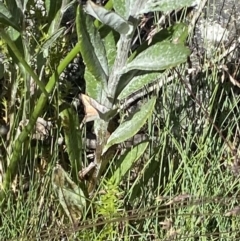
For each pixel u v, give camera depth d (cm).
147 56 129
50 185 151
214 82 167
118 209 145
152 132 163
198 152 163
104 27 134
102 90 137
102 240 144
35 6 153
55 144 151
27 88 142
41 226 148
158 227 154
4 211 147
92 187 151
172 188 155
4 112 164
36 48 146
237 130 168
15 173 151
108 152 146
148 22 174
